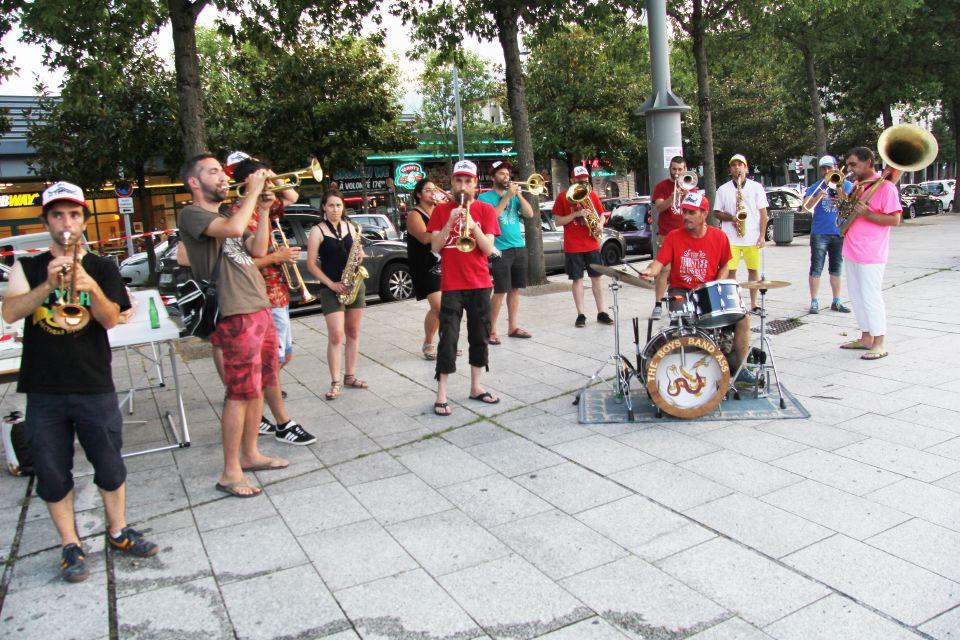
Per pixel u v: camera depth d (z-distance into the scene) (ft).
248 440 14.30
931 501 11.51
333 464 14.62
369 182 96.89
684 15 41.39
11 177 68.33
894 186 19.17
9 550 11.60
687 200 16.46
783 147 100.58
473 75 95.61
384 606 9.48
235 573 10.50
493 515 11.98
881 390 17.04
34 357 10.30
